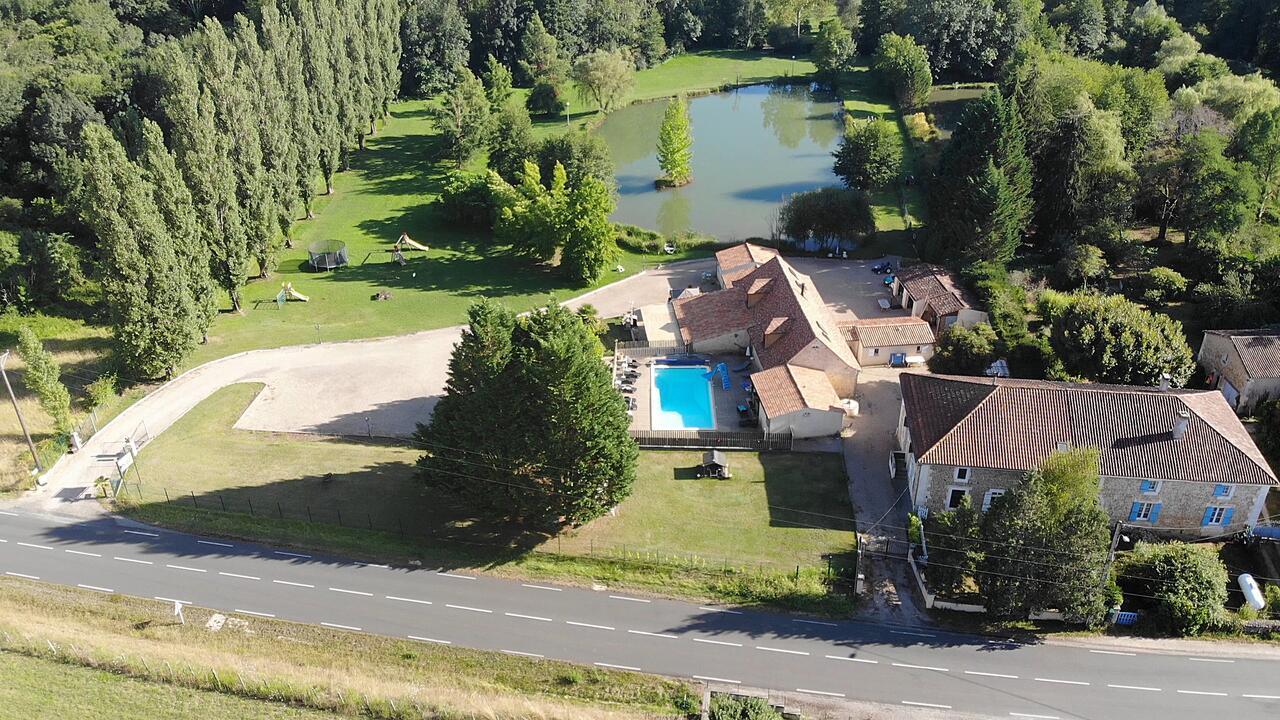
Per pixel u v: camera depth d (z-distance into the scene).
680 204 150.62
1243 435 71.81
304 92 135.50
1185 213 109.81
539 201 124.50
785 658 61.25
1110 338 84.44
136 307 89.44
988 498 72.75
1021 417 72.69
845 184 151.88
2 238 109.31
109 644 59.44
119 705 54.53
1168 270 103.81
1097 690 58.72
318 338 106.38
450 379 72.69
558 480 68.88
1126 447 70.25
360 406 91.75
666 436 84.50
